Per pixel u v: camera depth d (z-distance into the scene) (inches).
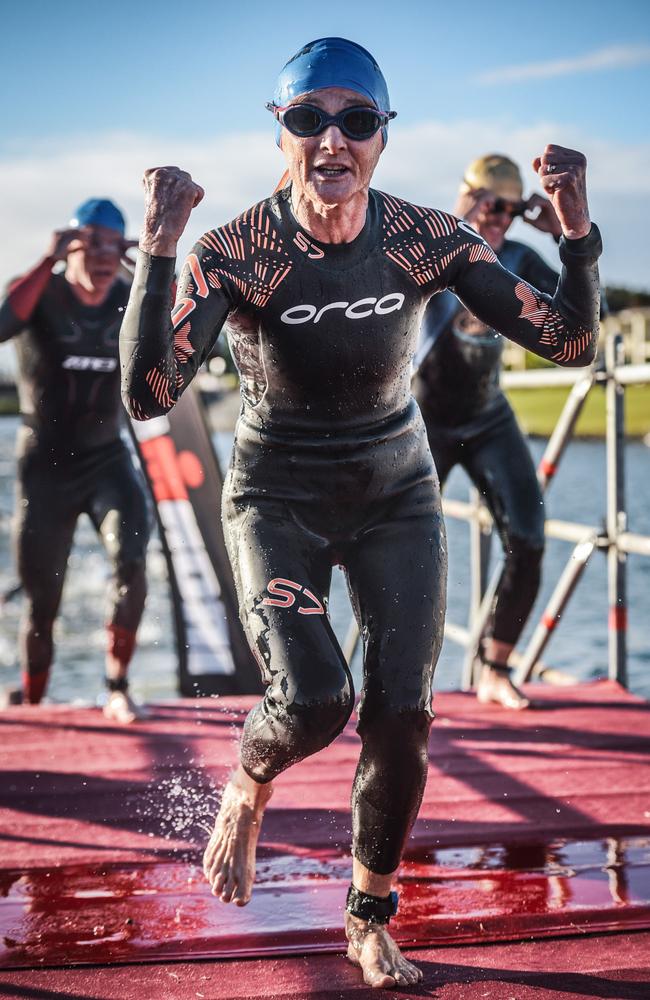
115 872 112.5
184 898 105.3
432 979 88.6
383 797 85.5
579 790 136.1
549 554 536.7
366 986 87.3
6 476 1241.4
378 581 90.0
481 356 163.6
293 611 87.4
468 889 106.8
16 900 105.2
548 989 86.7
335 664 85.7
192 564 238.1
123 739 160.6
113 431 180.5
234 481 95.7
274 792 136.1
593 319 92.1
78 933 97.4
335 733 85.6
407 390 96.3
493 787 137.5
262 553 90.5
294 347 89.7
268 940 95.4
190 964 91.5
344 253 89.7
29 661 188.4
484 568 238.8
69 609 467.8
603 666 313.7
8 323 167.5
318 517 93.3
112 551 172.1
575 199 87.8
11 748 156.0
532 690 189.3
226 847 93.7
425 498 94.9
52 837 121.8
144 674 343.0
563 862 113.9
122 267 179.8
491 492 168.1
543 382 221.9
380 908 90.0
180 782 140.6
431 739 158.7
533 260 167.5
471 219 163.3
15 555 182.1
